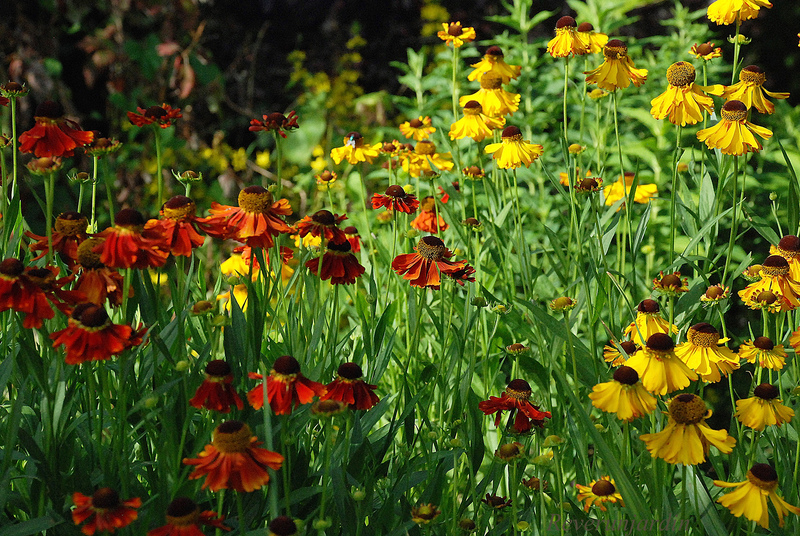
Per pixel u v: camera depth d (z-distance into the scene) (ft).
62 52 12.61
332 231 5.87
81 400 5.82
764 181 8.95
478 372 6.73
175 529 5.21
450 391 6.33
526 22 10.42
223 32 14.82
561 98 10.36
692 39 10.64
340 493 5.50
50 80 11.46
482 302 5.98
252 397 5.48
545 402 6.28
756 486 5.43
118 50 12.28
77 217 5.77
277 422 5.66
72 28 12.28
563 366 6.17
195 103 13.58
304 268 6.04
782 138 10.51
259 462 5.28
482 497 5.88
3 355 5.90
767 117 10.78
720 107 6.52
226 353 5.72
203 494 5.57
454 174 8.57
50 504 5.51
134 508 5.24
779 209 9.00
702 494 5.71
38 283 5.43
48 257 5.61
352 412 5.73
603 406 5.54
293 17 15.74
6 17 11.60
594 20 10.07
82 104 13.04
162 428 5.65
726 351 5.74
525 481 5.88
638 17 10.34
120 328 5.37
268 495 5.55
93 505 5.18
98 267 5.60
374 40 16.08
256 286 6.24
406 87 14.84
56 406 5.46
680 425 5.45
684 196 6.77
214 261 9.43
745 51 15.29
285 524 5.24
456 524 5.73
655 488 5.65
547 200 9.14
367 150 7.02
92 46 12.02
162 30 12.66
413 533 5.67
